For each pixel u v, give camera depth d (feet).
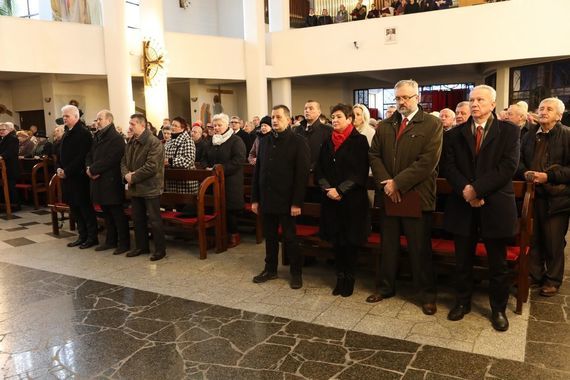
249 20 43.21
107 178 16.05
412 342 9.38
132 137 15.84
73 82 40.27
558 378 8.00
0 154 24.31
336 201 11.60
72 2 38.83
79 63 34.27
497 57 35.14
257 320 10.63
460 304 10.56
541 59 35.24
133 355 9.20
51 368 8.82
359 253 13.02
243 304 11.59
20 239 18.97
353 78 54.03
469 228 10.07
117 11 34.47
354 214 11.40
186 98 50.72
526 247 10.53
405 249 12.12
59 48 33.22
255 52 43.29
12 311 11.57
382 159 11.11
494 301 10.08
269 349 9.27
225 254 16.17
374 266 13.98
